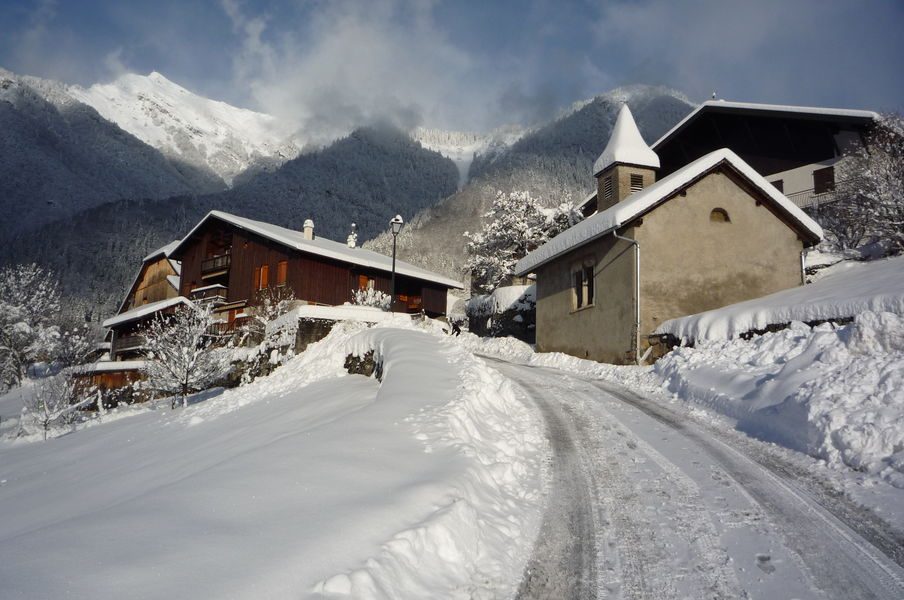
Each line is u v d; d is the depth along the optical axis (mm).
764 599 3775
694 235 17453
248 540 3543
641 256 16922
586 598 3799
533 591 3879
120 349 35062
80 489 9500
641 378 13594
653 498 5656
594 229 18219
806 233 18250
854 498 5484
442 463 5641
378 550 3621
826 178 25594
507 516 5102
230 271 32562
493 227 37000
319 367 16594
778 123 27484
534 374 15430
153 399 25688
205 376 21703
